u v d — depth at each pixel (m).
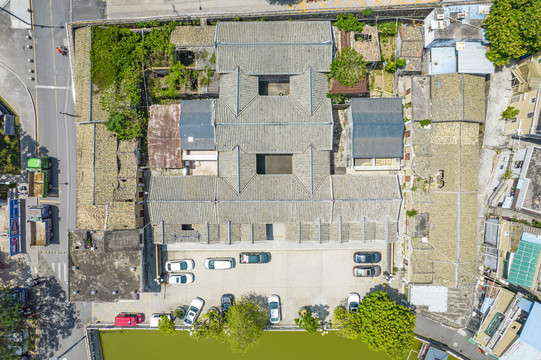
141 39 37.31
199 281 40.75
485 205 38.94
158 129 37.00
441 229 35.88
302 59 35.72
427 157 35.88
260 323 37.12
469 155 35.47
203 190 36.22
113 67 36.25
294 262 40.78
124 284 36.75
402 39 36.00
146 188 39.47
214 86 36.88
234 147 36.09
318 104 36.00
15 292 39.44
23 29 40.00
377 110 35.88
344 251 40.75
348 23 36.19
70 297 36.78
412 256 36.44
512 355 34.38
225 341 40.59
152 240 39.56
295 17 37.97
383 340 33.75
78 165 37.22
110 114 36.03
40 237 39.53
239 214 36.28
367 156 36.62
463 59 35.28
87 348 41.00
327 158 36.78
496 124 38.66
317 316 40.88
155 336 42.06
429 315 39.16
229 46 35.22
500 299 35.91
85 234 36.19
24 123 40.28
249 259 39.72
